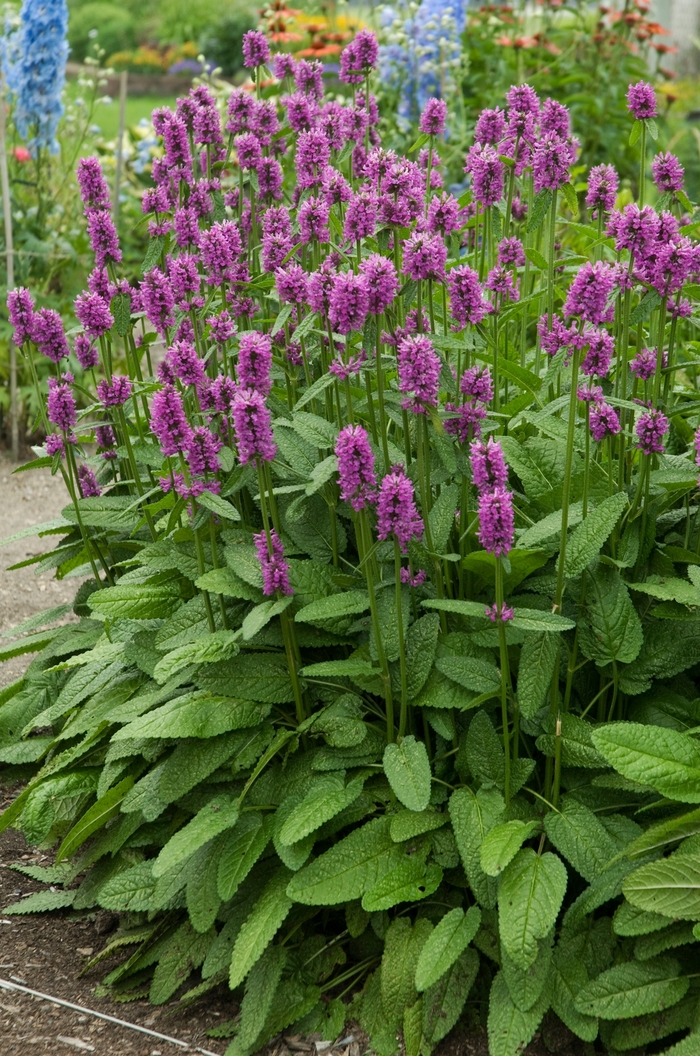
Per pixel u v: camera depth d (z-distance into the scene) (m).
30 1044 2.47
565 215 5.77
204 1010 2.64
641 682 2.60
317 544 2.88
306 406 3.02
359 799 2.64
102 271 3.14
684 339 4.39
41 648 3.80
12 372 6.29
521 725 2.60
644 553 2.70
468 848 2.41
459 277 2.50
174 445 2.59
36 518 5.78
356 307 2.35
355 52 3.39
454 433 2.58
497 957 2.42
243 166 3.11
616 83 7.89
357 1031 2.51
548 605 2.65
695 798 2.29
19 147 6.98
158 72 18.16
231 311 3.02
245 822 2.62
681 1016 2.27
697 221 3.02
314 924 2.75
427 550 2.56
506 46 7.96
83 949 2.87
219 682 2.69
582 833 2.42
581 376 2.95
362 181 3.56
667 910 2.21
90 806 3.16
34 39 6.19
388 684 2.55
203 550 2.95
